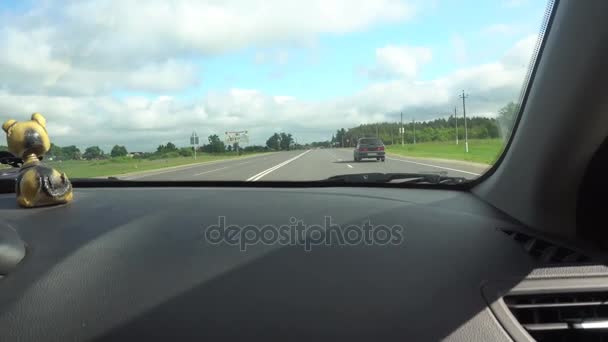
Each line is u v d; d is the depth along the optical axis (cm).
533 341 172
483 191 351
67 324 182
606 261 221
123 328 180
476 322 180
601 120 228
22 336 177
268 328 179
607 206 251
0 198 382
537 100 263
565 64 239
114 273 221
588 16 223
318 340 172
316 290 206
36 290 204
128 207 344
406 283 210
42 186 333
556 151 250
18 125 330
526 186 278
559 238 255
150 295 202
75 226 288
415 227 289
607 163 241
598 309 192
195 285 210
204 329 179
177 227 288
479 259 232
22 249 238
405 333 175
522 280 205
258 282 213
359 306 192
